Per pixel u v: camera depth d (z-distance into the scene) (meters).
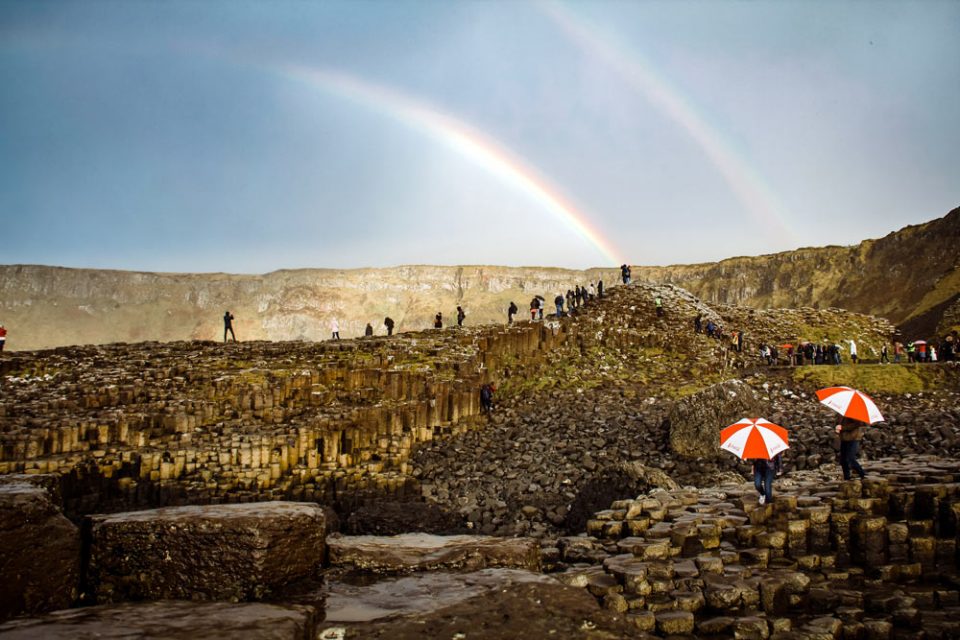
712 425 28.19
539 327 49.94
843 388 17.52
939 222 153.00
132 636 5.54
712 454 27.89
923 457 23.06
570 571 12.47
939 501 14.39
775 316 64.25
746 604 11.45
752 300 191.62
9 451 25.45
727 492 18.27
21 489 7.14
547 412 37.72
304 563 8.34
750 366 48.28
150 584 7.81
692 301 59.56
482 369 40.31
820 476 20.77
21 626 5.76
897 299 143.00
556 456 30.22
